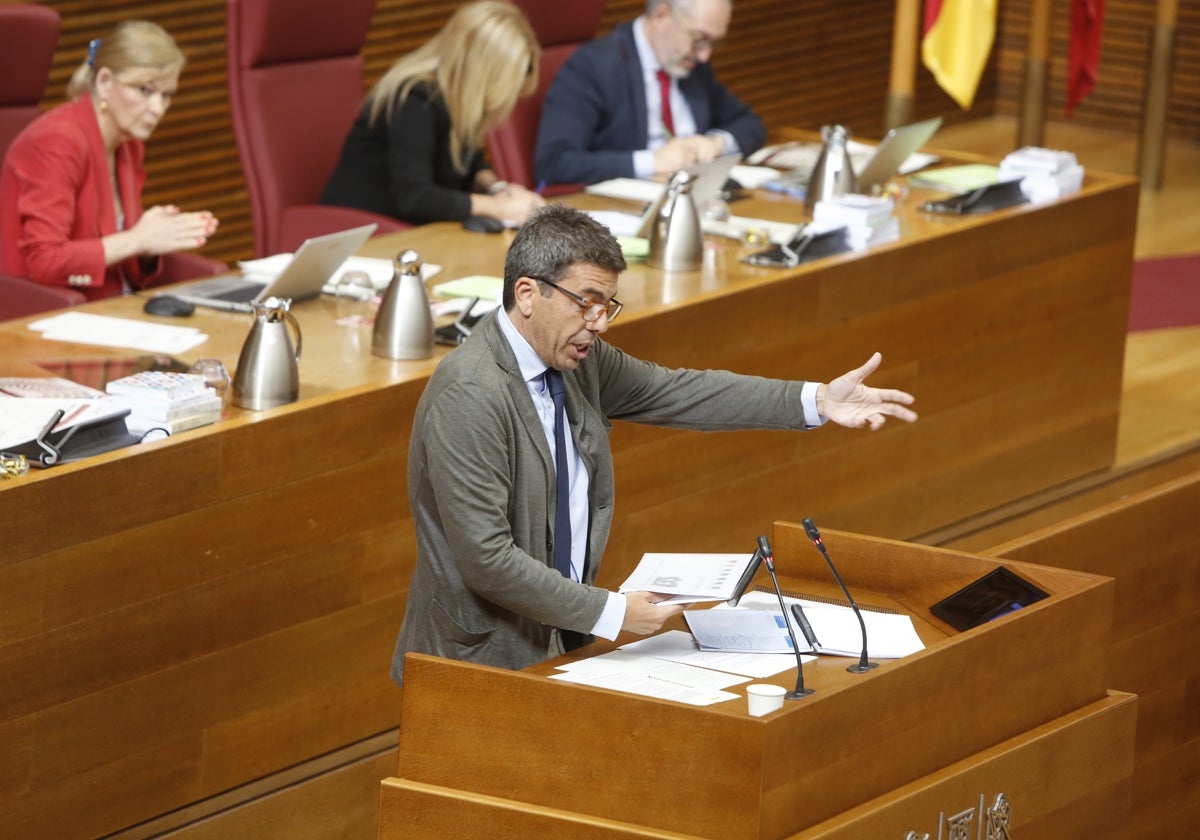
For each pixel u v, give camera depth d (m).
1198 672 16.44
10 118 17.23
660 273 15.92
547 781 8.74
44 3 22.11
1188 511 15.69
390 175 19.02
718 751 8.32
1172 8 32.62
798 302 16.05
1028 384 18.89
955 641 9.16
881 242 16.98
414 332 13.32
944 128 38.16
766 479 16.20
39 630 10.95
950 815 9.20
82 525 11.01
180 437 11.48
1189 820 17.03
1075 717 9.91
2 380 12.02
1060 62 39.09
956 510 18.52
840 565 10.52
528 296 9.30
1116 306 19.73
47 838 11.30
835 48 34.34
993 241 17.95
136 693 11.59
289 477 12.18
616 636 9.24
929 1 22.41
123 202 16.69
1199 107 37.41
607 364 10.47
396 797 8.94
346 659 12.92
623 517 14.93
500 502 9.28
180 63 16.28
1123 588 15.32
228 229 25.27
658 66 21.06
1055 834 9.94
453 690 8.85
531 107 21.33
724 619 9.70
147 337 13.41
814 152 20.80
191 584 11.73
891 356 17.19
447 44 18.86
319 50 19.66
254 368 12.10
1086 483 20.03
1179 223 31.23
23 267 15.85
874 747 8.82
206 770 12.15
